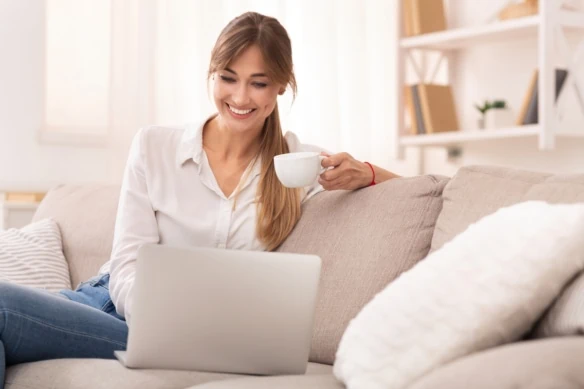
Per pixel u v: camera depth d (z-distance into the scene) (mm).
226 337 1507
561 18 3080
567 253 1198
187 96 3791
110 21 3820
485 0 3664
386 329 1268
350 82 3848
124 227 2006
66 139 3877
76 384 1519
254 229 2043
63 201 2738
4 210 3480
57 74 3875
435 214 1816
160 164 2072
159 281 1494
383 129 3986
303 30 3764
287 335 1523
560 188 1515
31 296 1740
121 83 3734
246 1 3781
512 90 3562
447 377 998
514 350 992
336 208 1989
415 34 3584
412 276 1315
